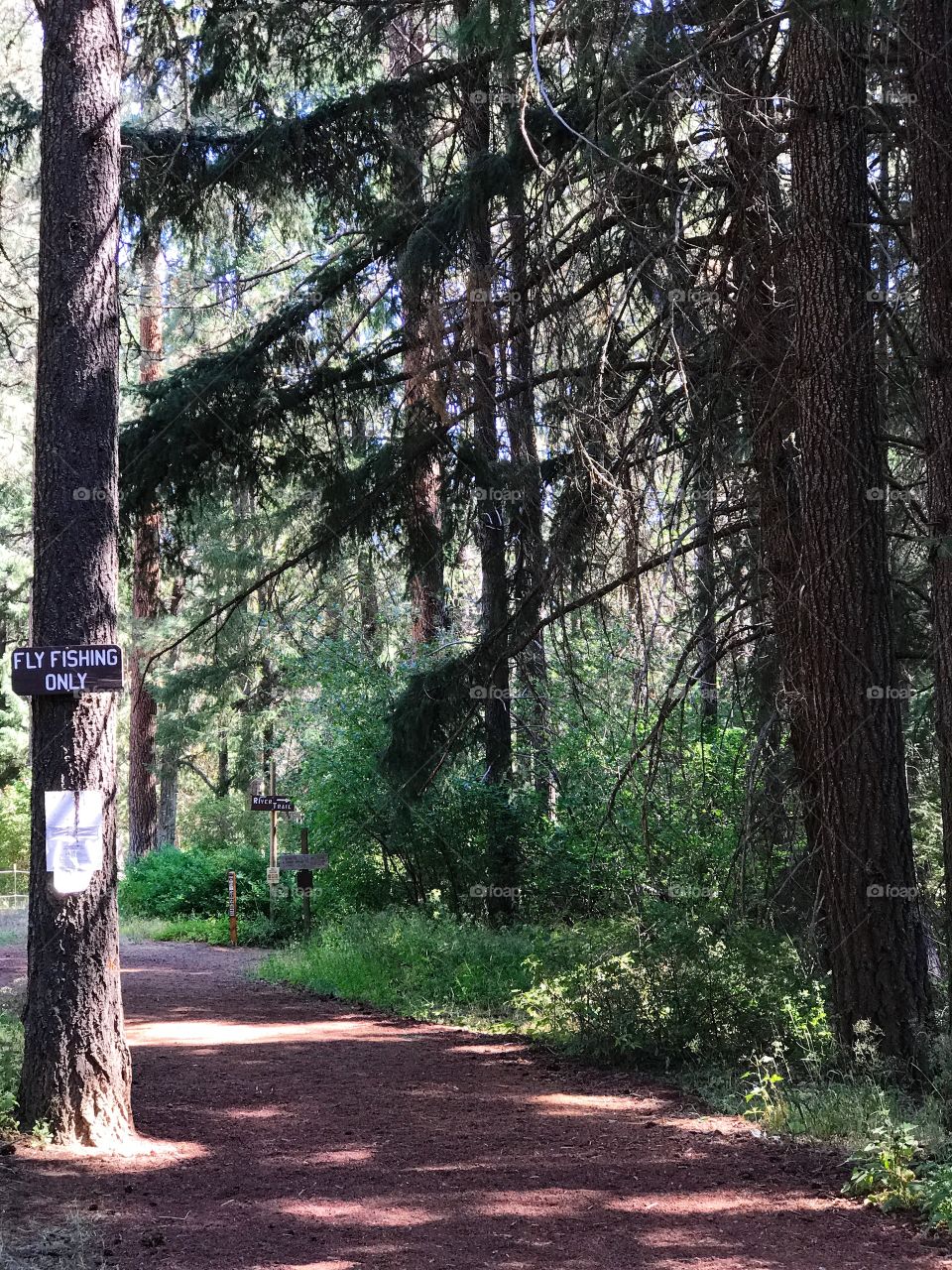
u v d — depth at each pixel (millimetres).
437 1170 6535
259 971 16453
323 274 13539
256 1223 5531
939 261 7516
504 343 12062
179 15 13305
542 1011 10891
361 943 15156
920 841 12336
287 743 28609
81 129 7293
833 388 8977
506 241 12586
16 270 16016
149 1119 7500
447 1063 9820
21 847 35562
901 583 10414
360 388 13219
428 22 14398
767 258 9391
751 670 11023
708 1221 5645
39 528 7074
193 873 24766
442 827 16516
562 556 11883
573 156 11180
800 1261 5098
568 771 16297
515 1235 5434
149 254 13867
